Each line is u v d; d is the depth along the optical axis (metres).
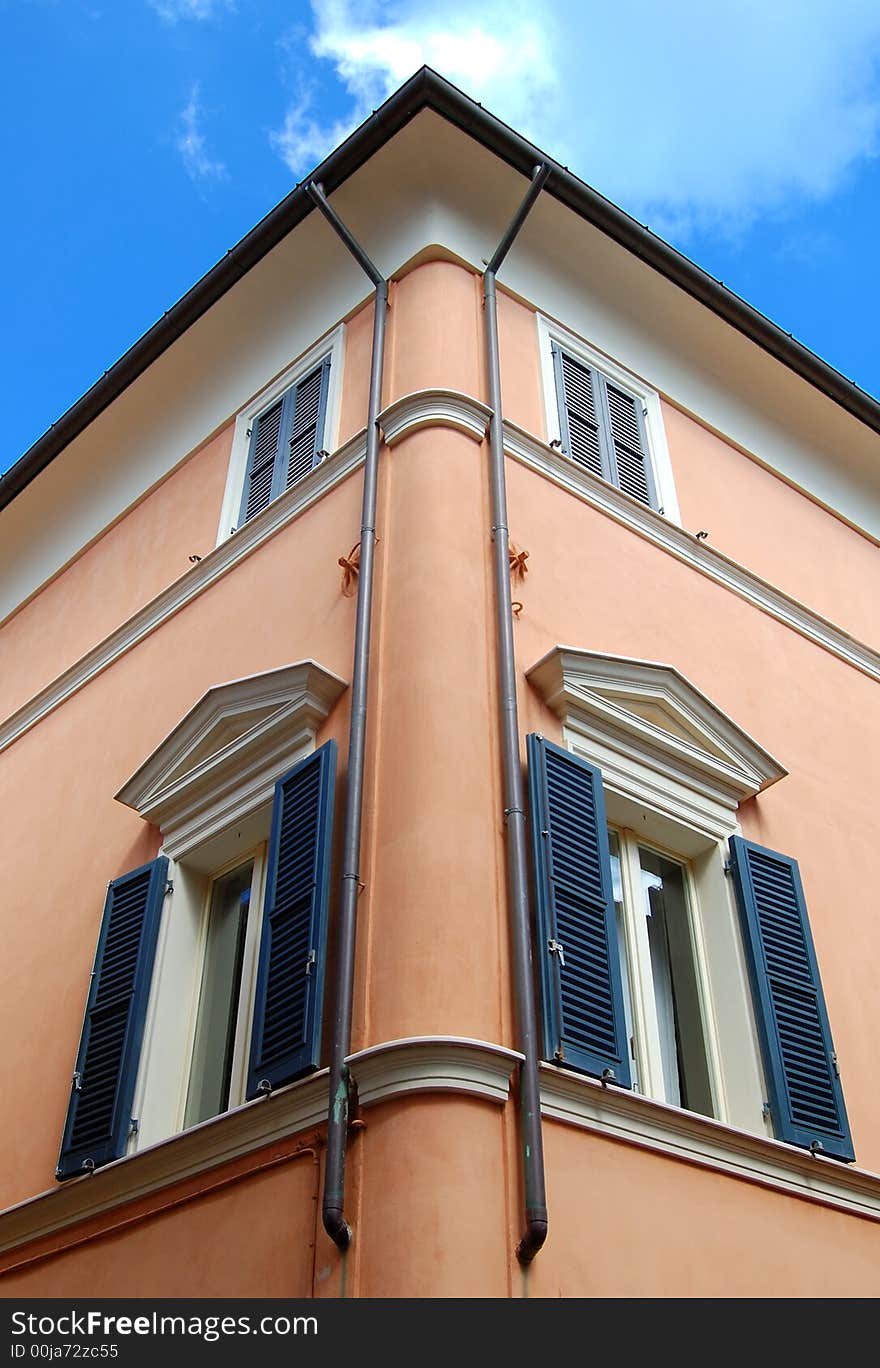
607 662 7.64
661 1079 6.74
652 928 7.48
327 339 10.35
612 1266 5.41
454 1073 5.31
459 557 7.41
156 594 10.51
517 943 5.95
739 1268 5.88
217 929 7.65
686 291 10.84
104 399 11.58
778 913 7.61
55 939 8.57
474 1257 4.97
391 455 8.23
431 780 6.29
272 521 9.30
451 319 9.20
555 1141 5.58
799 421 11.92
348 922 5.94
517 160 9.88
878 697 10.41
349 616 7.76
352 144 9.77
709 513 10.45
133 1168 6.41
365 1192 5.20
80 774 9.59
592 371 10.42
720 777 8.02
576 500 9.04
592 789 6.99
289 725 7.36
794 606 10.23
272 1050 6.05
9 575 13.09
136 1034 7.09
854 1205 6.64
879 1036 7.81
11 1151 7.58
